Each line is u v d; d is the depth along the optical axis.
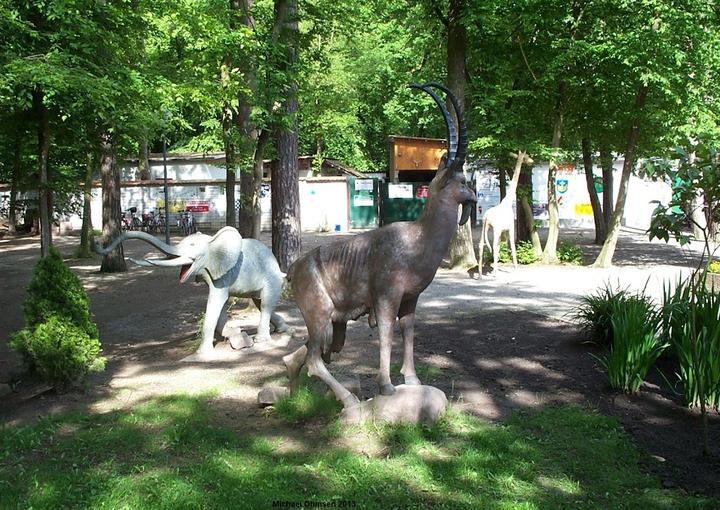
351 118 24.64
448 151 4.81
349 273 4.97
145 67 7.44
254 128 10.71
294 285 5.21
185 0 8.41
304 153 33.34
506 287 12.11
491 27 14.06
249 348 7.68
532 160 15.48
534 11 13.77
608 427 4.99
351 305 5.06
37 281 5.96
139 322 9.66
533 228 15.99
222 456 4.43
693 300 4.84
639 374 5.72
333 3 10.59
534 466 4.33
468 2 13.52
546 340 7.73
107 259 15.59
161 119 7.99
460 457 4.41
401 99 24.39
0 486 4.02
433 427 4.93
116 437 4.81
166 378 6.50
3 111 6.76
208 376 6.55
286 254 11.00
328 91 12.55
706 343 5.40
